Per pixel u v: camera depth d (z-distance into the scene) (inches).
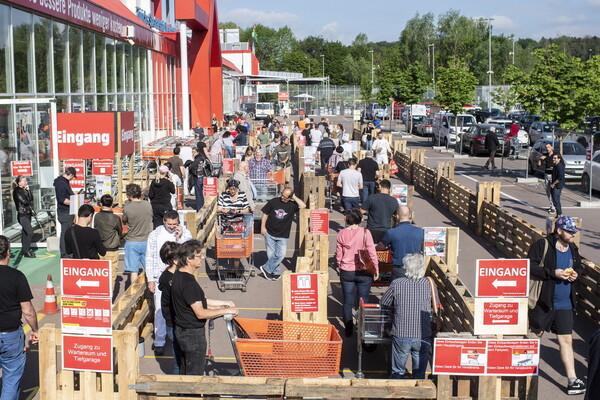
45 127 730.8
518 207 884.6
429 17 4192.9
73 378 269.7
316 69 5949.8
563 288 324.2
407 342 302.7
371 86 3336.6
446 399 255.1
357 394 251.3
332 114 3772.1
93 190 707.4
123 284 501.7
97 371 264.7
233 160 898.7
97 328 262.2
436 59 3752.5
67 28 837.2
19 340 282.2
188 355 289.1
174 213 369.1
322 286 382.3
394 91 2459.4
